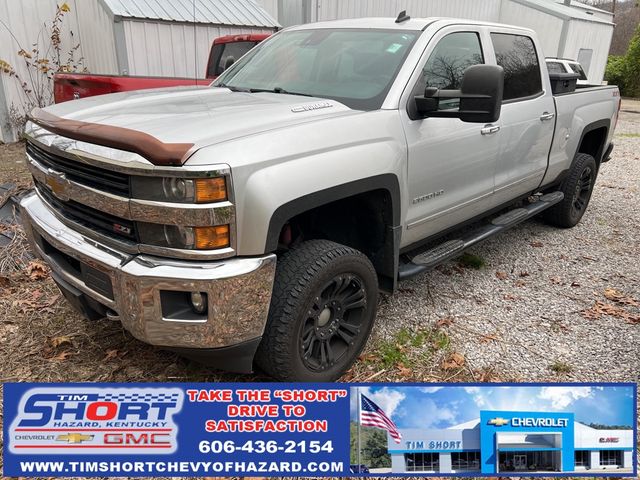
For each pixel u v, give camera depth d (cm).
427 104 310
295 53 372
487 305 396
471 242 392
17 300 369
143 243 232
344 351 297
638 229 578
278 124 257
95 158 232
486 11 1552
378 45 343
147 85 607
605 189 745
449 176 351
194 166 216
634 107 1986
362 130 282
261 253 236
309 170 249
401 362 319
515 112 408
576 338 354
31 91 959
